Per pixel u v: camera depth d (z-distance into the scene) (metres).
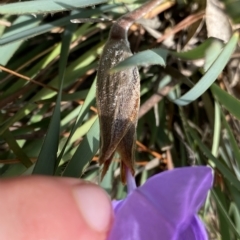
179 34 0.12
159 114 0.12
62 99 0.11
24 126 0.11
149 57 0.07
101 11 0.11
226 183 0.12
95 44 0.12
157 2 0.08
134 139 0.07
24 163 0.10
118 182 0.12
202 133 0.12
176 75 0.11
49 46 0.12
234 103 0.10
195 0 0.11
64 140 0.11
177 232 0.06
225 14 0.10
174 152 0.12
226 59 0.09
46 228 0.07
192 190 0.06
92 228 0.07
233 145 0.11
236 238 0.11
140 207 0.06
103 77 0.08
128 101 0.08
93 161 0.12
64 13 0.12
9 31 0.11
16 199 0.07
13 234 0.07
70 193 0.07
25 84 0.12
